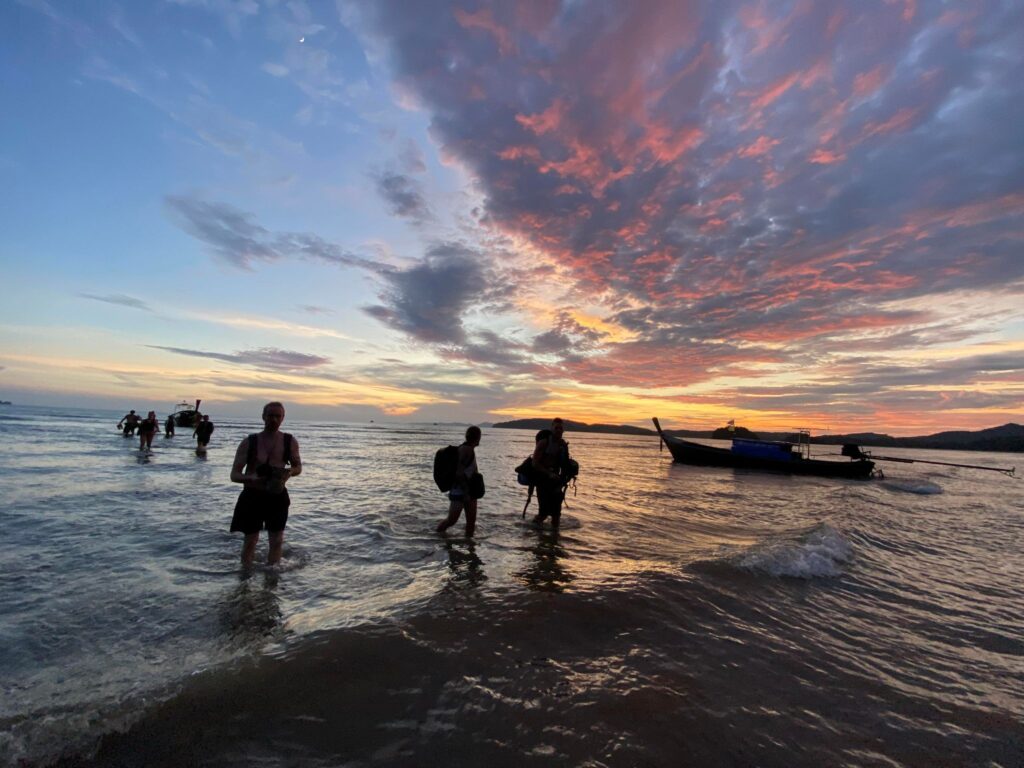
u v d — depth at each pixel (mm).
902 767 2500
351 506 9953
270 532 5609
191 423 44906
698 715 2846
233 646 3533
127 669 3168
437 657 3338
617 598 4629
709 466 31375
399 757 2361
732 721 2814
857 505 14195
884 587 5832
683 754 2480
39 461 15750
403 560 5965
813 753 2574
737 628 4219
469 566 5738
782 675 3441
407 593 4684
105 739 2400
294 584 4980
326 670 3098
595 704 2887
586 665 3371
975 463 68625
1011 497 20125
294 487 12922
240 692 2830
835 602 5152
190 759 2289
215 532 7098
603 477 20828
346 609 4246
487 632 3777
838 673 3543
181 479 12539
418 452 32969
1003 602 5484
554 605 4383
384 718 2658
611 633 3918
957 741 2764
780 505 13477
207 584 4926
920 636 4371
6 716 2557
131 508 8656
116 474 13164
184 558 5832
